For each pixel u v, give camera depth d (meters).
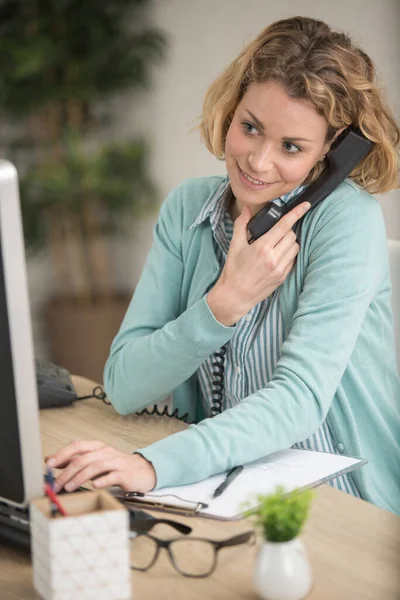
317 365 1.58
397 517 1.31
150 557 1.20
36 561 1.07
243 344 1.81
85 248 5.00
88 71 4.68
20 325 1.09
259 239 1.67
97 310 4.95
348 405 1.76
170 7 4.55
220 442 1.45
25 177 4.78
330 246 1.69
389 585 1.11
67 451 1.43
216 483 1.43
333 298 1.65
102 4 4.66
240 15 4.06
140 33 4.76
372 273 1.69
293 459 1.54
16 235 1.07
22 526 1.22
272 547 1.07
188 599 1.09
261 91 1.60
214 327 1.67
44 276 5.18
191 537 1.20
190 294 1.90
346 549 1.21
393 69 3.08
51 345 5.07
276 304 1.78
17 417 1.12
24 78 4.70
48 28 4.70
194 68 4.47
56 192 4.70
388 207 3.12
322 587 1.11
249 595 1.09
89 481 1.45
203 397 1.96
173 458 1.42
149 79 4.79
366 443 1.80
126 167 4.79
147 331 1.90
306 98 1.58
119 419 1.83
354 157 1.72
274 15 3.82
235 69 1.74
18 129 5.07
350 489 1.76
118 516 1.03
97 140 5.13
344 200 1.73
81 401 1.96
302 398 1.55
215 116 1.78
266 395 1.54
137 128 4.95
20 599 1.10
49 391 1.89
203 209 1.88
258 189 1.67
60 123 4.95
